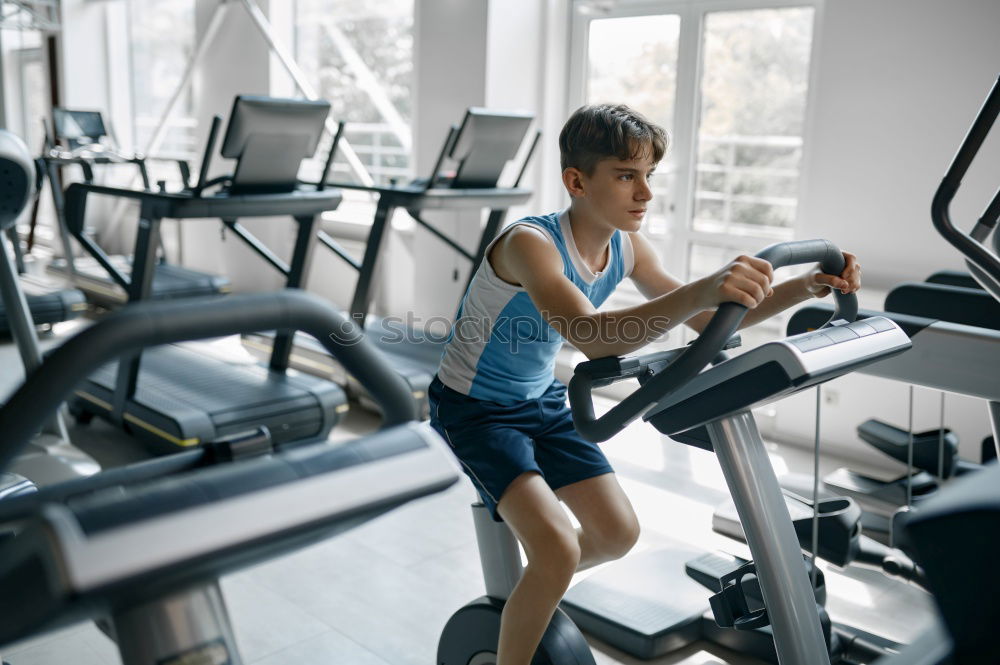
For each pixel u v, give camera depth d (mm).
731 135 4348
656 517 3143
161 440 3504
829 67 3682
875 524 2678
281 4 6266
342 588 2605
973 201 3389
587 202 1605
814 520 1954
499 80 4754
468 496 3314
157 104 7770
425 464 833
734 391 1330
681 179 4535
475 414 1791
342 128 3590
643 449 3838
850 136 3660
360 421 4219
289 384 3906
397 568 2738
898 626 2381
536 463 1803
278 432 3658
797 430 3863
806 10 3996
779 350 1267
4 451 627
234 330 732
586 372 1349
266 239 6480
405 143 5711
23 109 9102
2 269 2680
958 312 2381
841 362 1302
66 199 3467
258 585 2611
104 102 8016
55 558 609
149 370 4098
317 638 2322
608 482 1814
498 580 1839
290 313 764
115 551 634
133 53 7926
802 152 4066
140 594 746
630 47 4652
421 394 3848
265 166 3322
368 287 3916
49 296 5273
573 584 2545
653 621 2314
